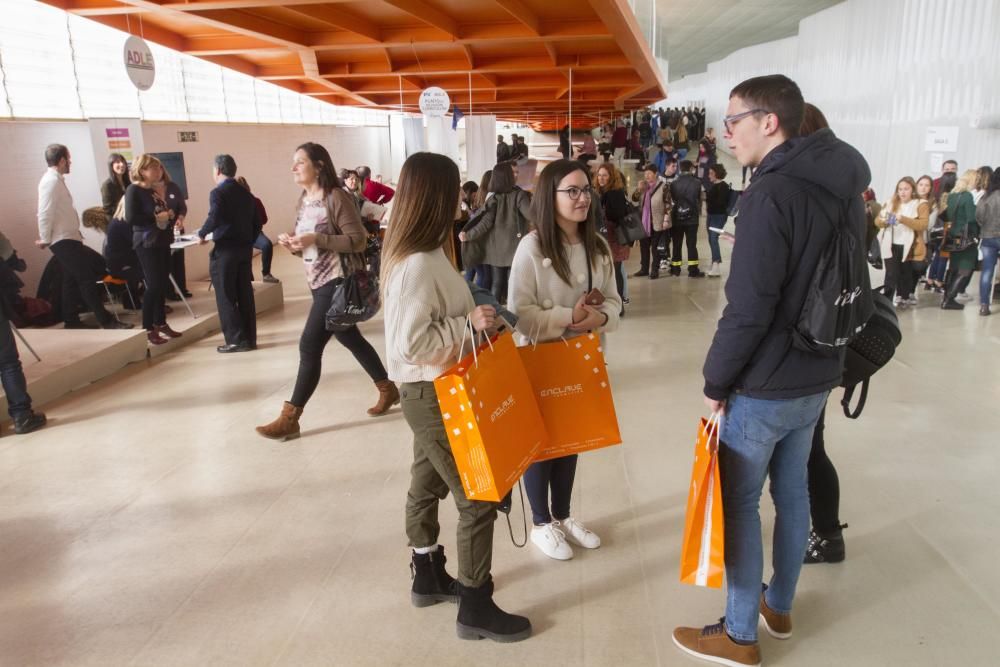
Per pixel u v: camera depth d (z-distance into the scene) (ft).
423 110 32.19
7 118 20.59
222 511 10.16
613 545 9.09
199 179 32.19
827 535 8.47
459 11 23.00
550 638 7.34
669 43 84.99
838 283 5.61
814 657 7.01
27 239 21.48
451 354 6.59
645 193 29.04
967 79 29.63
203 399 14.99
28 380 14.48
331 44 25.85
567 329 7.98
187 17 20.94
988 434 12.36
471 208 25.16
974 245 21.81
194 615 7.82
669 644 7.22
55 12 23.04
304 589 8.26
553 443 7.52
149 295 18.49
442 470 6.96
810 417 6.31
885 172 38.04
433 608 7.89
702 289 27.07
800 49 56.59
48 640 7.45
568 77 34.53
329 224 12.02
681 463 11.45
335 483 11.00
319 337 12.35
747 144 6.08
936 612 7.64
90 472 11.51
